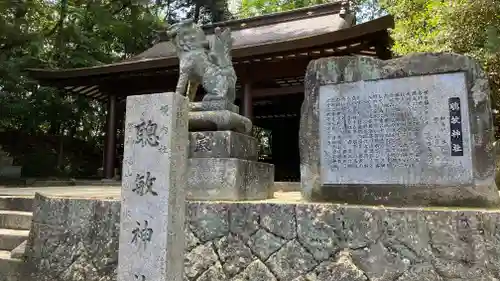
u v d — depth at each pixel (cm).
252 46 947
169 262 266
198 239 368
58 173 1507
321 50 925
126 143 292
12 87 1362
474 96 373
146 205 275
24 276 406
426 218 312
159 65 1069
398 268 311
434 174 375
